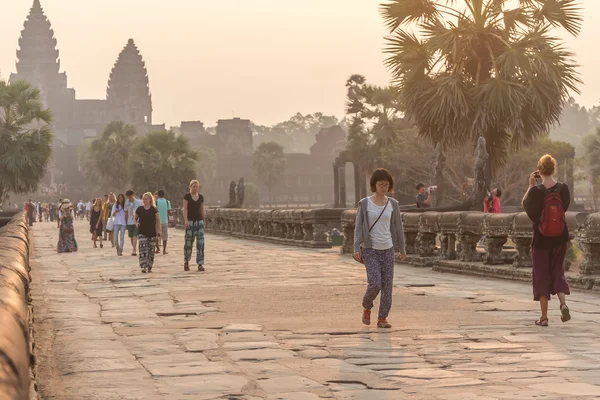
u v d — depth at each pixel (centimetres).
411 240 1956
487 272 1558
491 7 2467
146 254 1802
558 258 920
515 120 2348
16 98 5556
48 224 7044
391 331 889
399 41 2522
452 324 941
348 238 2370
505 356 724
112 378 639
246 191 16175
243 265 1977
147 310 1115
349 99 5944
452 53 2394
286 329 912
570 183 5909
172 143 7888
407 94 2517
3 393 158
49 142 5619
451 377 630
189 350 771
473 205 2236
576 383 600
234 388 598
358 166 6975
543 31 2405
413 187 5578
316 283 1490
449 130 2439
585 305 1109
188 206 1827
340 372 657
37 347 794
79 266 2056
